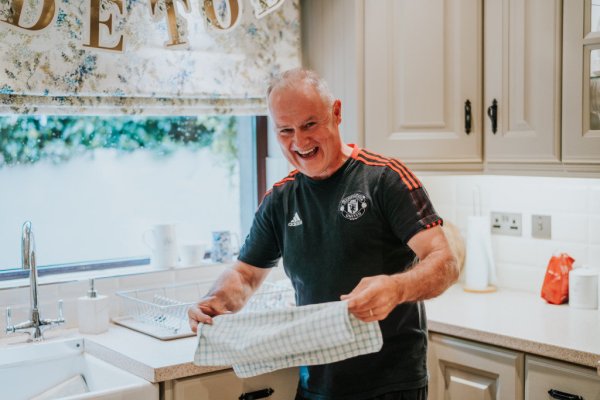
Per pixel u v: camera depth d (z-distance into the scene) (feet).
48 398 7.54
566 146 7.78
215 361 6.15
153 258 9.29
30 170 8.77
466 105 8.43
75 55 8.21
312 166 6.48
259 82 9.59
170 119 9.70
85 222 9.16
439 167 8.63
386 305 5.36
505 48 8.16
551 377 7.10
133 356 7.14
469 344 7.73
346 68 9.21
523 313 8.26
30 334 7.98
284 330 5.65
